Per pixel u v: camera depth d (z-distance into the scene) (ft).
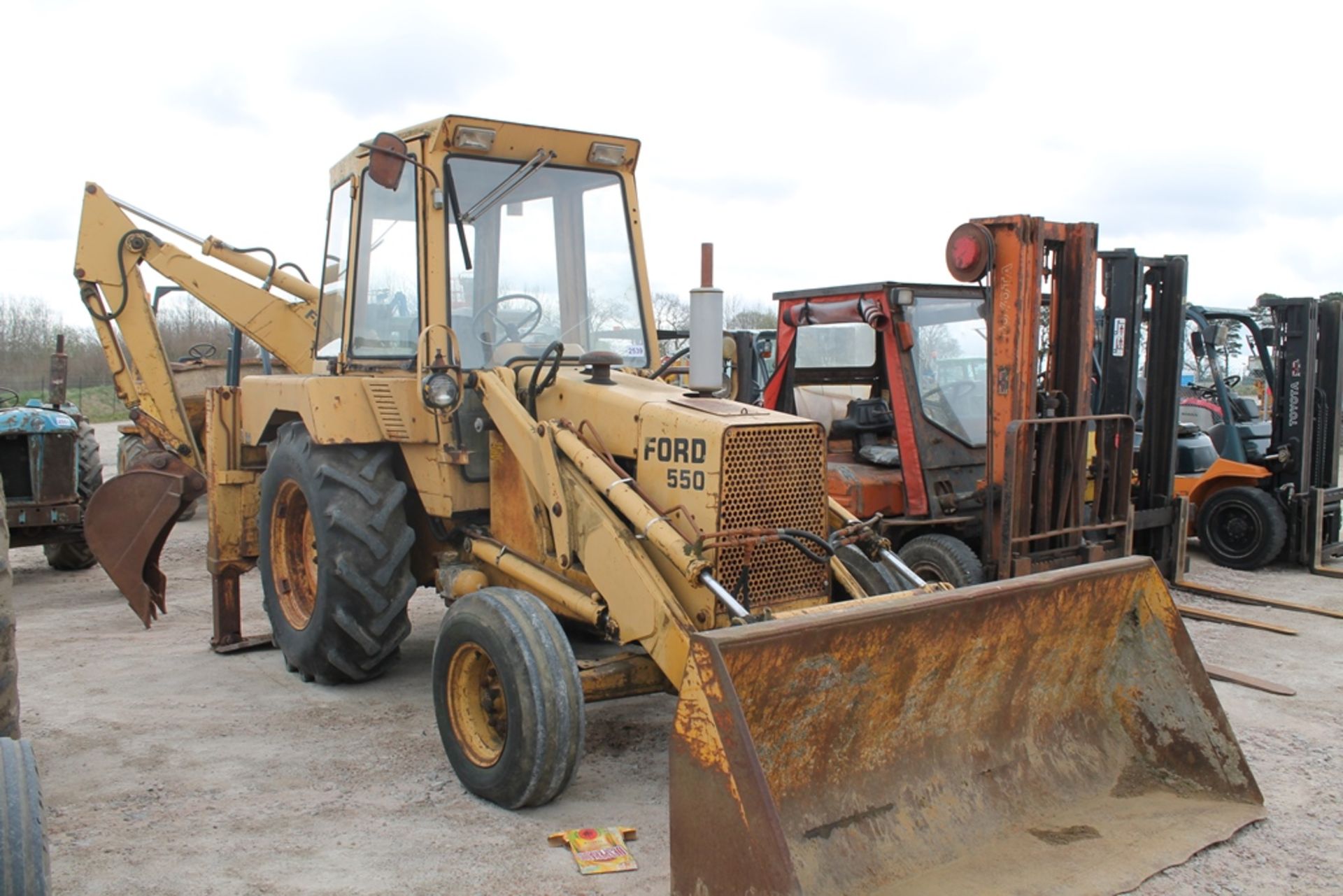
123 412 109.50
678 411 13.79
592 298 17.97
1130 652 14.16
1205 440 34.58
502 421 15.56
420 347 15.83
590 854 12.25
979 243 21.40
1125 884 11.30
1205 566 31.96
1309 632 23.81
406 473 18.49
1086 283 22.47
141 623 24.47
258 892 11.50
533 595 13.88
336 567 17.06
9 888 7.84
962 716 12.57
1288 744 16.44
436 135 16.29
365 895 11.44
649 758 15.66
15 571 31.45
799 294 25.54
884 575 14.67
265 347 23.31
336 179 19.57
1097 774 13.53
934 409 23.53
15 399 33.22
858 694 11.44
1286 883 11.64
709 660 10.21
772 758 10.91
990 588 12.53
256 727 16.88
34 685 19.15
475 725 14.28
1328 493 31.24
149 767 15.16
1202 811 13.07
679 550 12.53
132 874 11.89
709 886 10.16
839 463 25.05
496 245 17.02
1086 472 22.63
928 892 11.01
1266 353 32.40
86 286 23.24
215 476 21.27
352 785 14.49
